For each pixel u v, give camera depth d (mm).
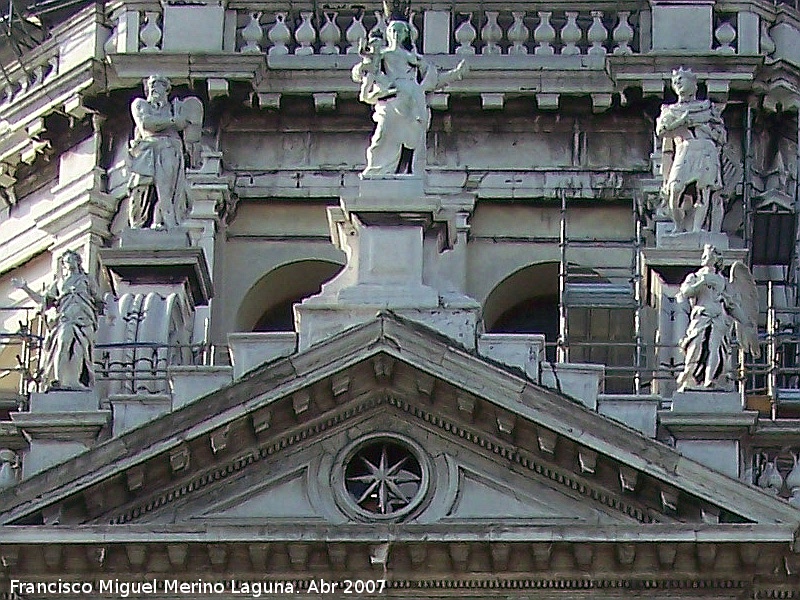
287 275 107375
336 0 108500
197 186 106312
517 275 106688
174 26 108562
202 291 100562
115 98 108188
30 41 113500
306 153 107938
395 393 91188
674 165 100875
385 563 89938
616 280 106062
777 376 101062
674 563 89688
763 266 106438
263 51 108000
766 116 108125
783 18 109125
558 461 90562
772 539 88875
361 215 93125
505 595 90250
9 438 93125
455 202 106438
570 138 107625
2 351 107562
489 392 90125
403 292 92312
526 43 108438
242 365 91688
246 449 91000
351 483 91188
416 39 106750
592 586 90125
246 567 90250
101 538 89562
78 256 97062
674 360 96500
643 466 89500
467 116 107562
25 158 109875
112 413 92000
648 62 106750
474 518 90688
